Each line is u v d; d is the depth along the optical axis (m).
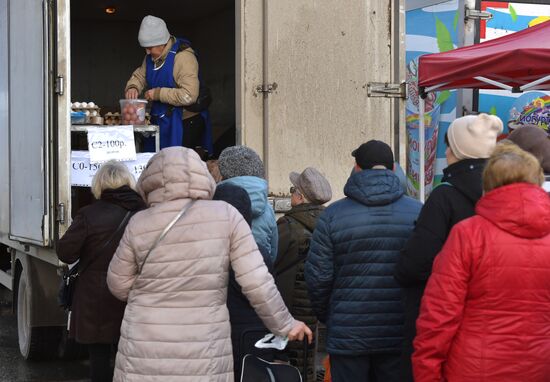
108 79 11.16
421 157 8.29
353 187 4.74
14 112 7.36
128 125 7.04
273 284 4.02
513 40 7.76
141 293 3.95
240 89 6.91
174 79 8.06
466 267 3.49
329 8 7.06
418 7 10.77
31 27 6.73
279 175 6.95
